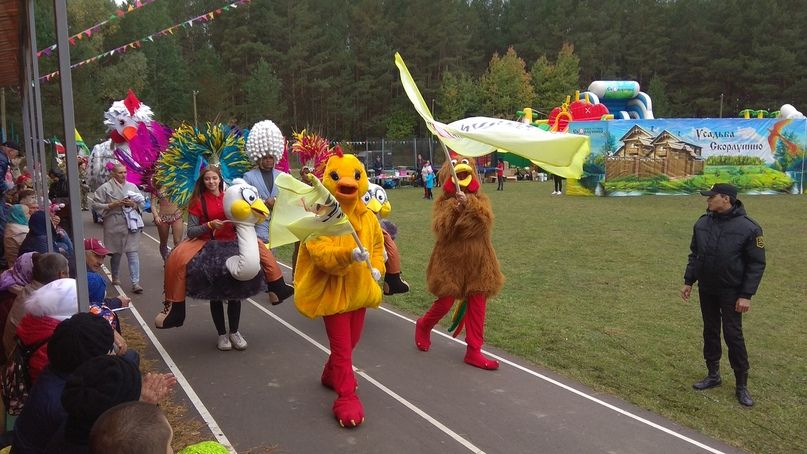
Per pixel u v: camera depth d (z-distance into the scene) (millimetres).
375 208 6422
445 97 56781
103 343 3000
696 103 64562
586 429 4578
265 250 6004
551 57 68062
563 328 7125
